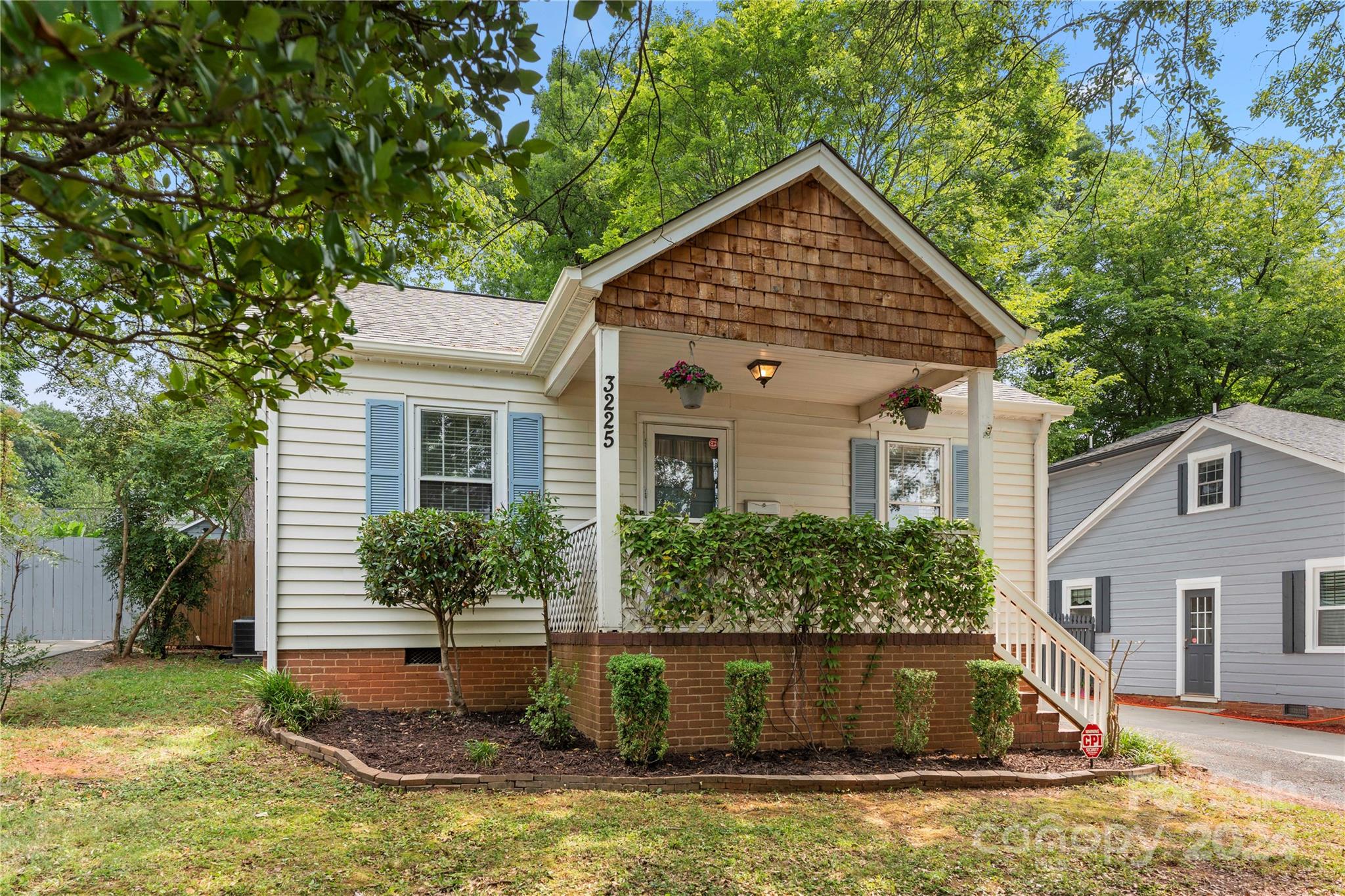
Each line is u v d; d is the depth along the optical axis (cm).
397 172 242
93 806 616
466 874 511
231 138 233
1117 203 2091
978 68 761
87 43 184
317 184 227
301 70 204
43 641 1656
